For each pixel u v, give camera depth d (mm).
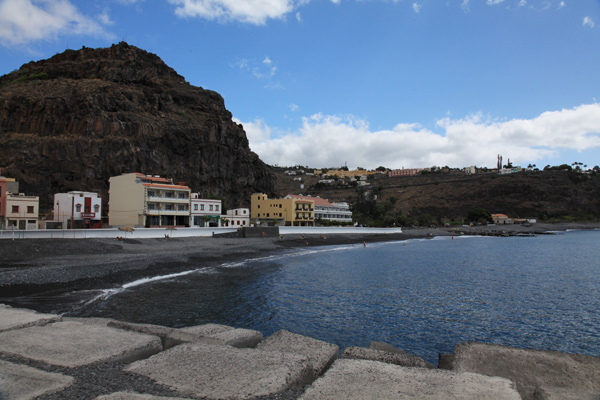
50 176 79250
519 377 7949
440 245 93938
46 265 35406
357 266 49719
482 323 23688
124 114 94500
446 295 31844
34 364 6605
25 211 57781
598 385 7449
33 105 87438
